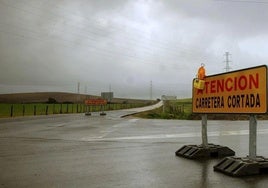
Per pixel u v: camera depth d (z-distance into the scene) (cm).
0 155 977
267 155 1009
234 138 1487
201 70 973
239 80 812
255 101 749
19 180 664
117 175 713
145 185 630
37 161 878
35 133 1730
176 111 4612
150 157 948
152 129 2000
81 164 837
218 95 898
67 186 621
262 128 2145
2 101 13300
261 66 738
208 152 945
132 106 10219
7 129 2005
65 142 1316
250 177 690
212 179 676
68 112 5869
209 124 2519
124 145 1222
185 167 801
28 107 7294
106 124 2523
